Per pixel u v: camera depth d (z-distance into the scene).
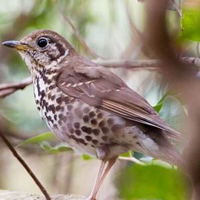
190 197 7.17
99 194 14.21
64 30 15.02
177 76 4.55
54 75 9.78
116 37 14.12
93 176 16.00
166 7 4.06
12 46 10.40
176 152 8.69
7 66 16.11
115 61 11.49
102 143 9.12
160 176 10.71
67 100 9.25
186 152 4.60
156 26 4.10
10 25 16.05
